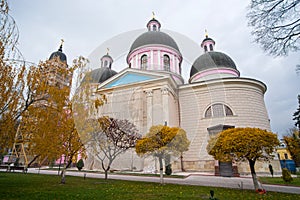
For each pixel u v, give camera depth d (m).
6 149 5.40
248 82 14.48
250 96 14.31
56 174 10.89
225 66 16.80
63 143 6.98
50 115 6.24
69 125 6.55
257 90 14.77
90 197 4.57
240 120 13.54
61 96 5.91
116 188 5.95
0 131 4.87
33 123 6.11
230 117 13.61
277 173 12.77
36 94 5.69
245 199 5.08
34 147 6.43
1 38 4.53
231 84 14.39
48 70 6.02
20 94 5.26
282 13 4.20
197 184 7.54
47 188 5.86
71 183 7.12
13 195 4.65
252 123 13.62
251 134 6.21
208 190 6.20
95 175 10.18
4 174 10.30
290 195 5.87
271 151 6.21
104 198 4.49
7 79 4.73
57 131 6.48
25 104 5.61
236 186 7.62
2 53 4.58
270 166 11.84
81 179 8.41
